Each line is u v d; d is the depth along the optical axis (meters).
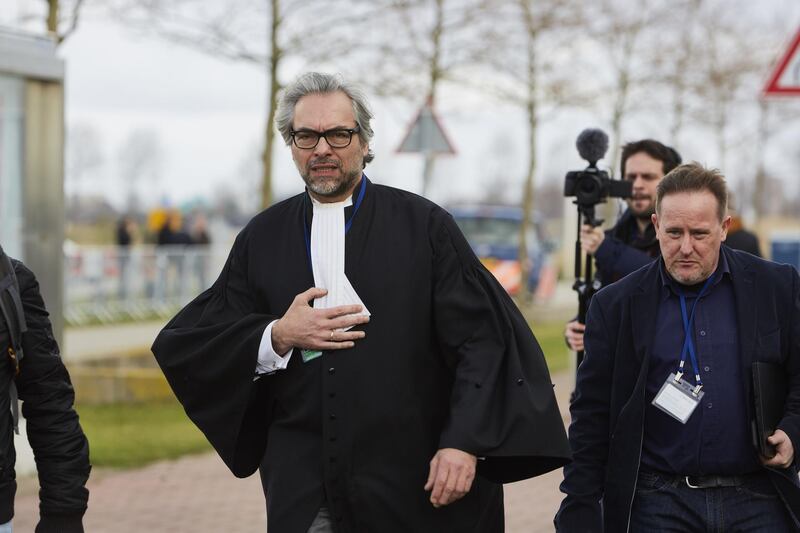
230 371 3.62
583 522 3.88
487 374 3.49
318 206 3.70
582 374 3.91
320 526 3.55
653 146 5.47
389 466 3.54
